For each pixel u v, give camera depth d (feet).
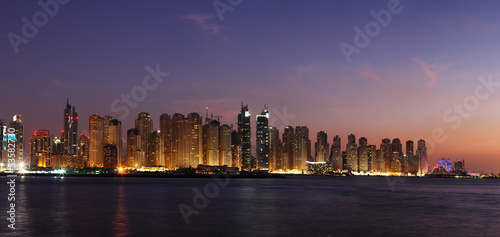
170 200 335.26
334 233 172.14
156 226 187.01
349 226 190.49
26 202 309.01
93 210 252.01
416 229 182.29
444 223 201.46
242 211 251.19
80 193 429.38
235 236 164.35
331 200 347.77
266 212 247.29
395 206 291.58
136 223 195.93
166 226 187.32
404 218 219.82
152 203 304.50
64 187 582.35
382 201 340.39
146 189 529.04
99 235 163.94
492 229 182.39
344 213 243.40
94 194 412.16
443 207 285.84
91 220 205.57
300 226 190.19
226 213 239.91
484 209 270.87
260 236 164.86
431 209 270.46
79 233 168.14
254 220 209.77
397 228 184.85
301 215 232.73
